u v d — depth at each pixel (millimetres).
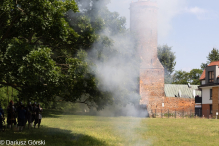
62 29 13164
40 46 12977
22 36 13930
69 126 22938
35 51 12141
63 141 14250
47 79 12742
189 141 15164
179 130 20172
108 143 14000
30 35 14203
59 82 13578
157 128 21625
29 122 19562
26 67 12141
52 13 12797
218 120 32188
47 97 15211
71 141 14266
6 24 13820
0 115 16781
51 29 13250
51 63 12422
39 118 20141
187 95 56562
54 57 15641
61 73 14188
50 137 15523
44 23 12703
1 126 16922
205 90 44500
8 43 12586
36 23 12742
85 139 15055
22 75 12133
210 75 43375
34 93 14578
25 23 12945
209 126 23609
